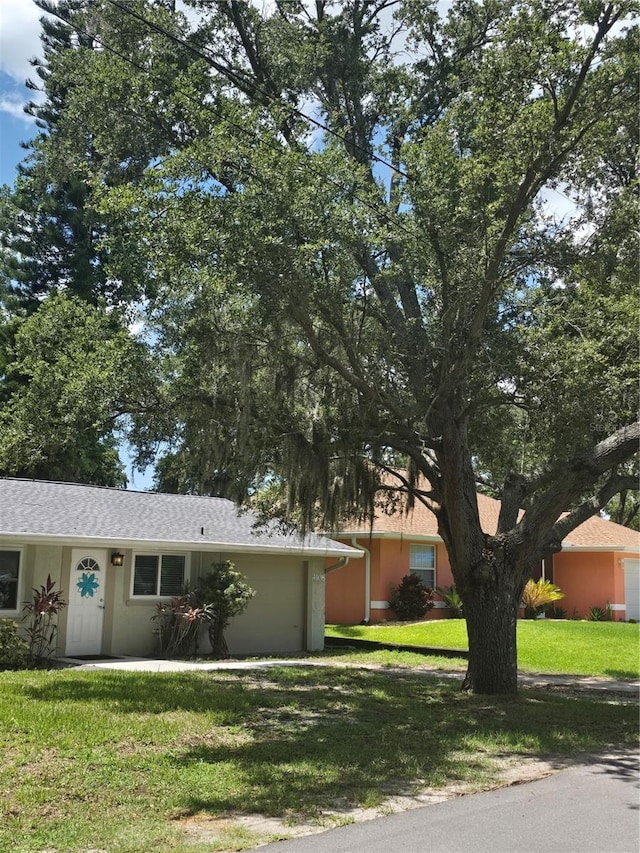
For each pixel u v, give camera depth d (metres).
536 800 6.35
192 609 16.25
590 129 10.67
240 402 10.55
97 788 6.18
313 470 11.05
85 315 13.22
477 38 13.61
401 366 11.69
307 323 9.81
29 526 14.69
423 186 10.11
